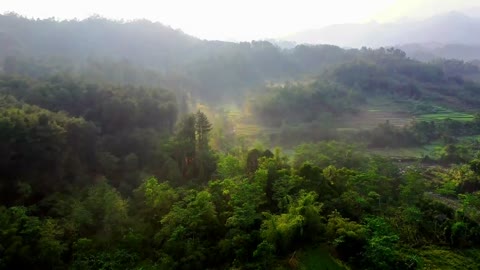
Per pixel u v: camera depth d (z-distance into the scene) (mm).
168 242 39156
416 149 114812
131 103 71938
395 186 56875
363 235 37781
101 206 46250
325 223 41469
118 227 43375
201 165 61844
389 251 35844
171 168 59656
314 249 38688
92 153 60312
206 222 41188
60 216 45375
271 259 36219
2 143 47906
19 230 38281
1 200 46562
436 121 136750
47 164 51594
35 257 36531
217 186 48531
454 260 38156
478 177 71438
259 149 62219
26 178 49219
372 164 68312
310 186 46344
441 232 42531
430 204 48062
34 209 44875
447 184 69625
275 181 46875
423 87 190500
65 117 59938
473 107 168625
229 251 37938
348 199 45000
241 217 39656
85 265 37688
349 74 183750
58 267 37062
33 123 51625
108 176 59375
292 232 37875
